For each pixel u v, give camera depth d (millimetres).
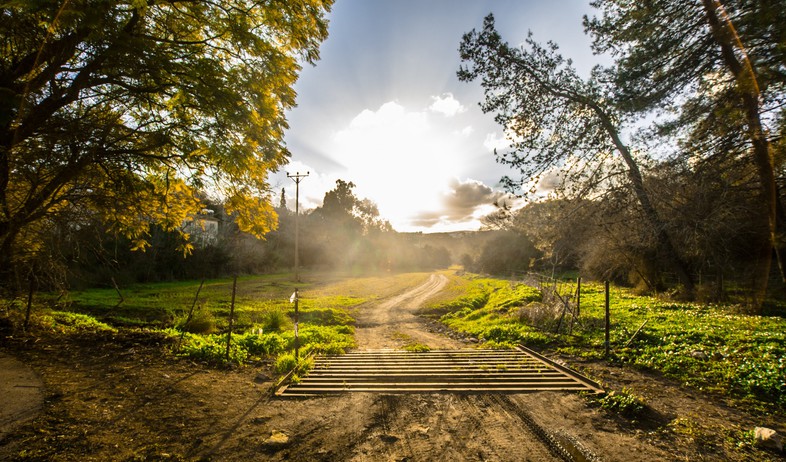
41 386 5309
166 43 8414
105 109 8812
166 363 7105
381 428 4695
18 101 5988
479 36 15664
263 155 9508
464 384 6363
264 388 6172
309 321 17172
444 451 4125
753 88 9461
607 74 13875
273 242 59750
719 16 10539
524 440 4367
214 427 4605
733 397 5676
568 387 6176
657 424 4781
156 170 10766
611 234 17844
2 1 5391
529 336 10586
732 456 4004
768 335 8539
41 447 3781
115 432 4254
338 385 6348
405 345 11625
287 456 4008
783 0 8398
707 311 13148
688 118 12719
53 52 6875
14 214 7984
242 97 9016
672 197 14398
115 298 21219
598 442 4309
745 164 12727
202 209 12508
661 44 12320
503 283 37156
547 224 16422
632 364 7570
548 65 15359
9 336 7961
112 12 6066
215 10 8852
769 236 13977
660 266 19891
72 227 9922
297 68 9734
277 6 8758
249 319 16422
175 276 36938
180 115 9406
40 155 7609
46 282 10523
